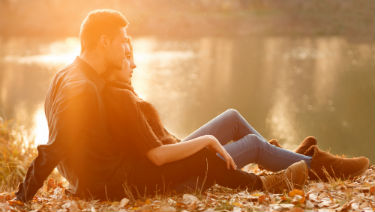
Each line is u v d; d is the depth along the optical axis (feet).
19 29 166.61
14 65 78.18
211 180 8.97
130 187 8.61
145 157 8.53
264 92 49.60
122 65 8.46
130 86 8.60
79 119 7.88
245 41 141.49
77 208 8.29
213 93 49.37
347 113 35.88
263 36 158.61
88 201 8.62
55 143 7.89
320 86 53.11
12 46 120.26
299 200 8.44
